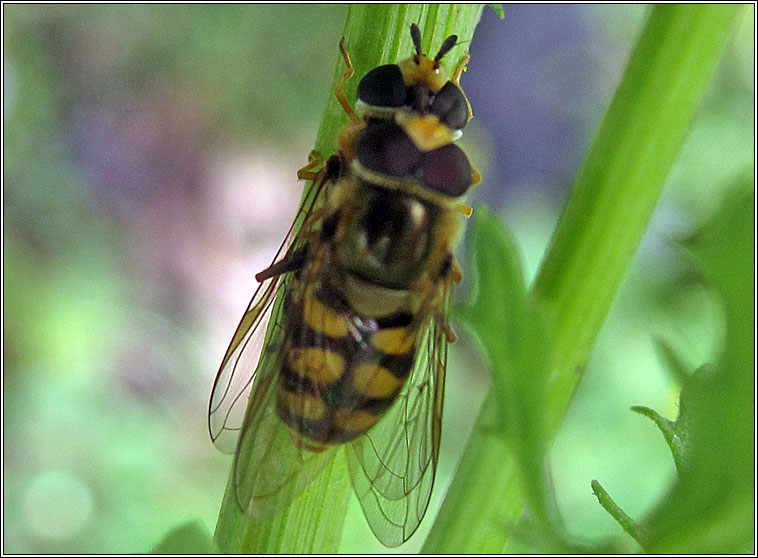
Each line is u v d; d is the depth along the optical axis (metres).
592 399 0.05
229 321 0.06
